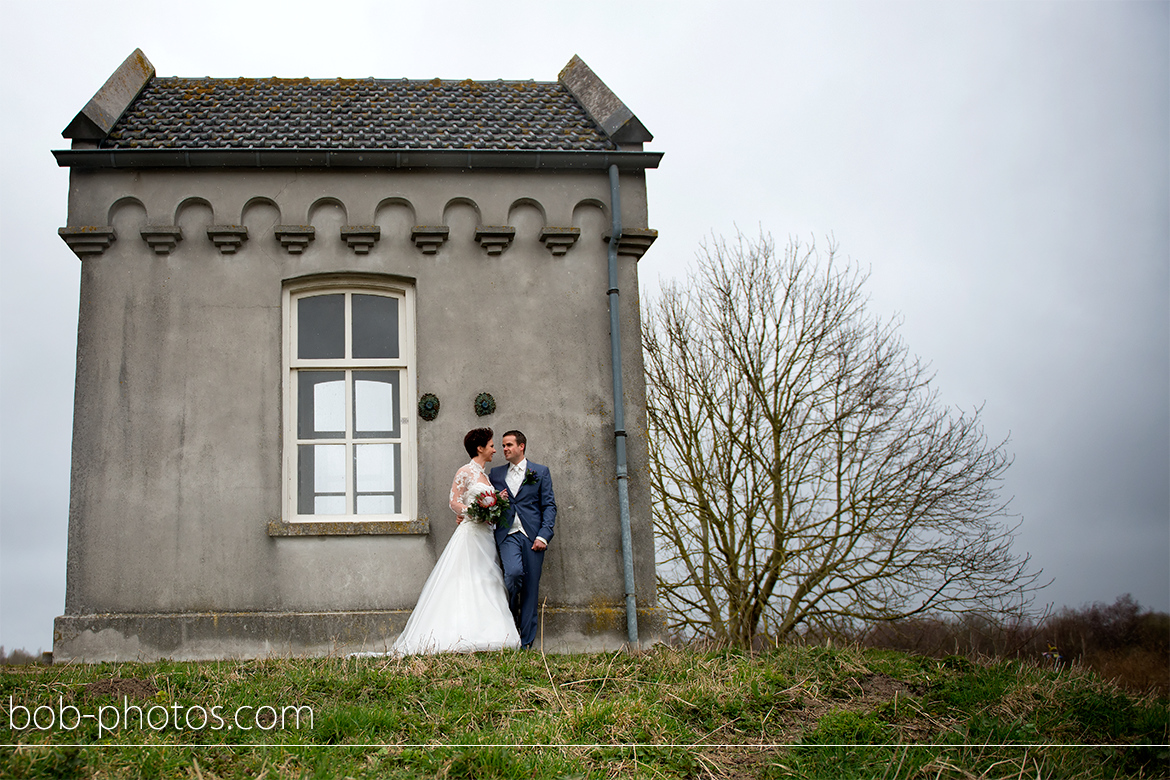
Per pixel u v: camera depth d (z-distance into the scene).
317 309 8.62
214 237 8.41
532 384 8.52
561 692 6.03
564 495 8.36
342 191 8.59
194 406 8.22
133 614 7.85
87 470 8.05
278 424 8.24
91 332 8.26
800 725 5.68
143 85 9.55
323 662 6.68
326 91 9.95
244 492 8.12
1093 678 6.99
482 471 7.73
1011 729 5.58
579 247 8.82
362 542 8.12
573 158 8.73
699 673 6.51
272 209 8.57
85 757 4.56
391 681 6.05
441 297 8.57
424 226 8.54
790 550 13.94
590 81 9.91
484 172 8.76
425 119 9.37
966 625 13.51
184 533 8.02
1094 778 5.04
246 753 4.87
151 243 8.39
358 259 8.55
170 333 8.30
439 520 8.21
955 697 6.13
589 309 8.72
